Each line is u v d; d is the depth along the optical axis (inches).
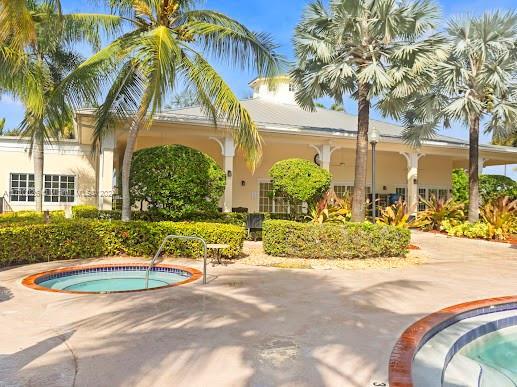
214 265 376.5
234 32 426.6
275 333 190.4
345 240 418.3
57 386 132.2
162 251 411.5
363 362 156.6
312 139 685.9
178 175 446.3
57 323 200.5
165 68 362.9
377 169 891.4
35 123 410.3
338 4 498.9
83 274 348.5
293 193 525.7
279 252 424.8
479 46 609.9
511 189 884.6
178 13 449.4
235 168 780.6
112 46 414.3
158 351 164.9
